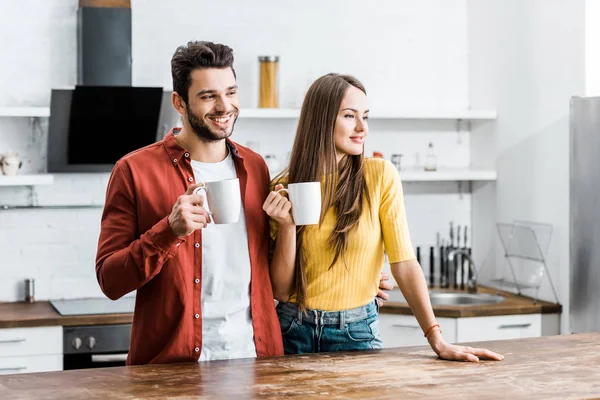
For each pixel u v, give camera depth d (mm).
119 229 2393
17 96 4422
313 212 2336
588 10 4023
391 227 2559
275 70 4512
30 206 4473
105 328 4023
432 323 2439
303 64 4824
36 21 4430
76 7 4469
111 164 4410
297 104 4816
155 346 2396
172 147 2467
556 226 4293
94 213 4574
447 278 4898
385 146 5023
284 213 2352
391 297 4516
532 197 4496
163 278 2373
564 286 4234
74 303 4391
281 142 4801
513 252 4609
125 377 2072
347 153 2547
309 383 1995
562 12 4203
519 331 4219
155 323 2387
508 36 4664
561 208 4250
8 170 4191
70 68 4477
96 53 4277
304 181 2559
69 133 4230
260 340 2469
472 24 5035
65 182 4527
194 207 2152
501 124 4773
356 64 4918
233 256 2457
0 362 3908
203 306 2426
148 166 2436
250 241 2484
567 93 4176
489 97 4883
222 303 2438
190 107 2377
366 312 2572
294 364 2215
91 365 4023
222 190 2188
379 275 2625
